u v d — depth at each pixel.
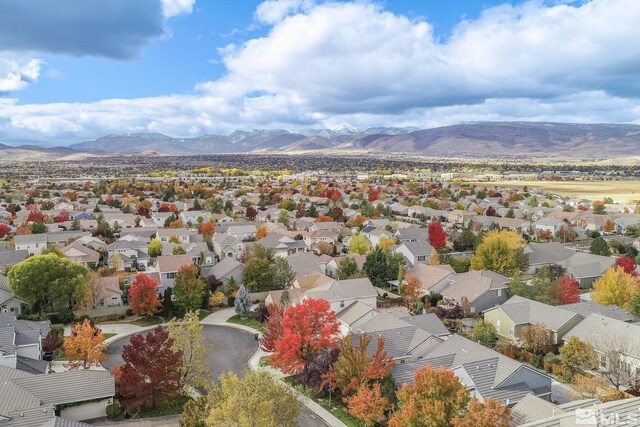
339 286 72.75
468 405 37.06
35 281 69.50
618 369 45.94
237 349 61.50
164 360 45.12
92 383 44.72
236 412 33.09
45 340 58.19
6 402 38.91
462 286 76.12
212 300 77.69
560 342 58.03
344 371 45.16
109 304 76.44
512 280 73.75
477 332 60.97
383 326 57.97
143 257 105.31
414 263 100.06
